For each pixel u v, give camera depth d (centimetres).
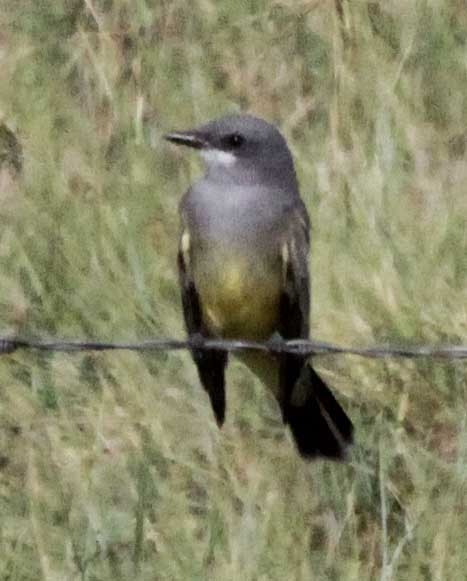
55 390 1229
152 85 1483
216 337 1130
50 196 1369
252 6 1550
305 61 1509
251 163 1119
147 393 1216
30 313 1298
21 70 1495
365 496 1158
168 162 1416
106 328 1271
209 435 1193
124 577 1108
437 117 1454
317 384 1112
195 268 1121
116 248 1330
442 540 1109
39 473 1171
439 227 1305
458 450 1170
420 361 1220
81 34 1496
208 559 1098
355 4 1493
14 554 1121
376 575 1120
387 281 1262
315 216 1320
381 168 1355
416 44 1486
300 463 1175
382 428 1186
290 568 1095
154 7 1540
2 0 1564
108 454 1184
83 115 1457
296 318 1123
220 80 1505
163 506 1148
